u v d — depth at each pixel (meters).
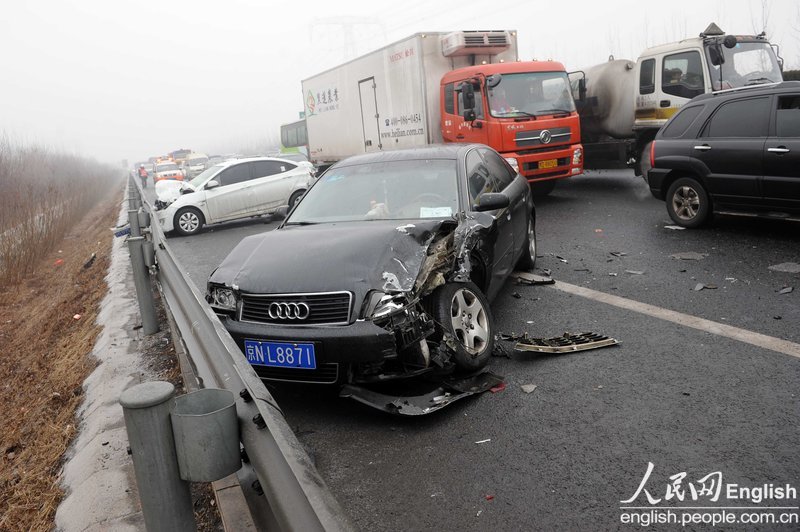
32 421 5.34
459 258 4.35
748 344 4.54
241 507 2.87
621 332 5.01
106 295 8.81
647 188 13.43
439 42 13.04
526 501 2.90
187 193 14.49
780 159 7.38
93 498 3.30
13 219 13.68
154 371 5.07
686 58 11.64
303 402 4.13
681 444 3.29
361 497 3.05
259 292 3.90
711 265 6.77
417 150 5.83
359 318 3.68
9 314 10.65
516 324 5.41
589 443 3.36
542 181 12.99
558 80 12.14
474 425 3.65
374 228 4.44
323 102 18.22
